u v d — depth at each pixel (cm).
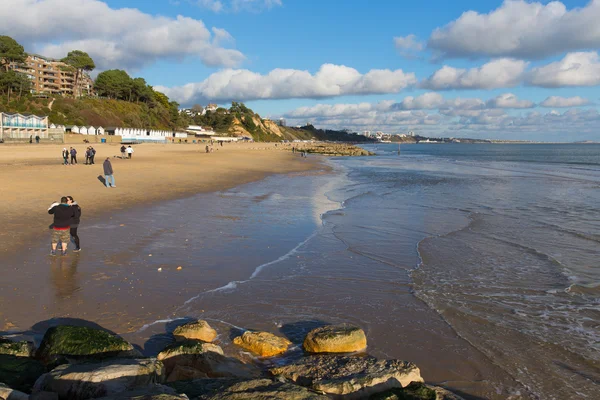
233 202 2133
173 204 1961
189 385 495
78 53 13962
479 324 791
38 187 2164
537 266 1162
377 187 3175
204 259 1136
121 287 901
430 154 12962
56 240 1089
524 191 2995
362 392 520
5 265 994
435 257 1241
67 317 745
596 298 931
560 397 566
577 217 1931
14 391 428
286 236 1456
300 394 442
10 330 682
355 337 676
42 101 10562
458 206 2238
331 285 984
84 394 427
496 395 568
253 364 620
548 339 733
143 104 14262
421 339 723
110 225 1462
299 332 742
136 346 655
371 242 1413
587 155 11794
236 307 834
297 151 10712
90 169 3186
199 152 7081
